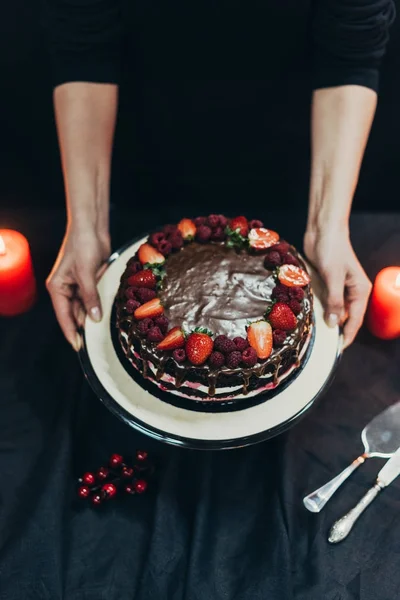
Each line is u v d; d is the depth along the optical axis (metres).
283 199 1.32
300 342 0.90
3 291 0.99
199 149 1.29
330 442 0.92
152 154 1.30
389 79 1.18
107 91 1.01
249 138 1.27
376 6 0.94
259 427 0.88
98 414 0.94
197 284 0.93
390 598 0.82
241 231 0.98
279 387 0.91
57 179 1.36
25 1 1.11
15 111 1.25
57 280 0.97
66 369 0.98
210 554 0.84
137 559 0.85
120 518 0.88
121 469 0.90
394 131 1.24
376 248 1.09
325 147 0.99
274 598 0.82
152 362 0.88
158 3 1.11
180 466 0.90
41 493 0.87
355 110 0.99
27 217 1.11
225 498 0.89
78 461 0.92
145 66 1.19
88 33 0.97
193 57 1.18
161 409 0.89
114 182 1.33
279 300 0.91
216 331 0.89
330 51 0.98
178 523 0.87
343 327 0.97
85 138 1.00
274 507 0.87
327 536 0.85
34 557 0.84
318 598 0.82
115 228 1.11
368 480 0.89
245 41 1.15
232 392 0.89
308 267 1.00
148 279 0.92
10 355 0.99
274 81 1.20
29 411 0.95
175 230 0.98
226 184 1.33
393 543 0.85
